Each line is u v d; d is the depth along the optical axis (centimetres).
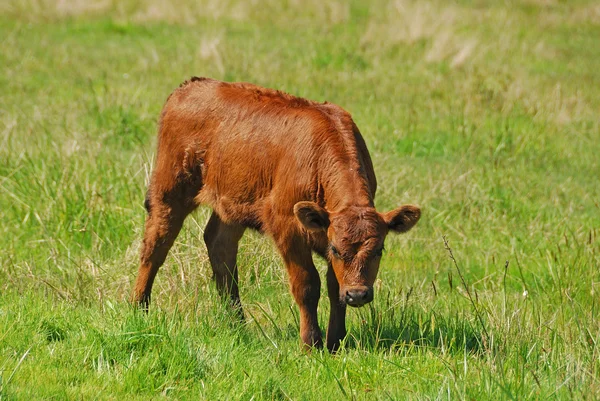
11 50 6062
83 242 3197
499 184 3975
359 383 2183
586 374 2117
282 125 2484
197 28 7131
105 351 2155
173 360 2123
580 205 3844
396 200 3559
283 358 2281
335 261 2241
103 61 5994
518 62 6494
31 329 2256
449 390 1994
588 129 5031
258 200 2514
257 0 7856
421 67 6144
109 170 3556
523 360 2208
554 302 2872
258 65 5806
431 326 2483
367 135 4594
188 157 2669
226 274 2742
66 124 4294
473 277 3169
